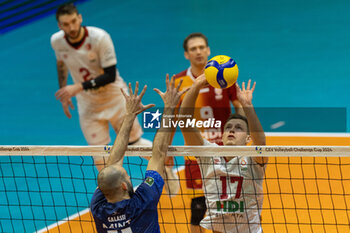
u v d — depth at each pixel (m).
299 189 26.72
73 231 24.31
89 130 29.66
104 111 29.22
